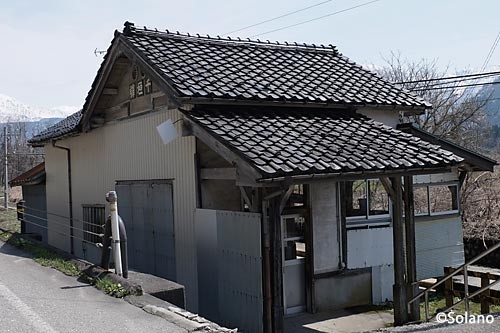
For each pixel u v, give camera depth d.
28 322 5.18
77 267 7.67
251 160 6.20
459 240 11.23
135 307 5.62
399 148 7.71
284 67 9.98
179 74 8.20
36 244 10.41
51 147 15.82
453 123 21.97
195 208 8.33
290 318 8.30
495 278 8.66
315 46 11.60
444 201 13.41
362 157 7.01
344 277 9.02
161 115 9.33
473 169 10.74
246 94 8.03
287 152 6.68
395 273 7.67
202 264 8.16
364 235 9.30
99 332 4.81
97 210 12.59
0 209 23.56
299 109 8.80
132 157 10.58
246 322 7.08
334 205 8.91
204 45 10.05
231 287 7.41
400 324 7.58
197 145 8.30
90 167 12.89
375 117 9.73
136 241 10.50
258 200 6.94
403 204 8.27
